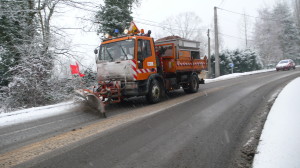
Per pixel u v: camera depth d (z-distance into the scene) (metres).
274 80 16.06
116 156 3.76
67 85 11.71
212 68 35.34
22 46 11.39
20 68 10.63
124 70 7.89
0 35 12.08
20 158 3.80
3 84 11.98
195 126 5.39
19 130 5.65
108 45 8.45
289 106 6.22
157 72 9.43
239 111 6.83
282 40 49.31
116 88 7.78
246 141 4.31
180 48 10.26
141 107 8.13
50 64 11.62
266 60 44.94
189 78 11.41
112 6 18.08
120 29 18.50
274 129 4.45
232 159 3.57
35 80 10.16
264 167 3.02
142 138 4.61
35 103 10.26
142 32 8.70
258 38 48.00
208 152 3.85
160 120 6.03
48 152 4.02
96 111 7.35
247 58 34.62
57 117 6.96
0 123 6.41
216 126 5.35
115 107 8.41
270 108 7.01
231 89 12.32
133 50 7.92
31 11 11.95
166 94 11.63
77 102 8.38
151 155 3.77
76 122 6.23
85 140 4.60
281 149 3.45
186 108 7.55
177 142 4.34
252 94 10.05
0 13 11.16
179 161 3.53
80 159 3.67
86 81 13.24
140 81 8.24
